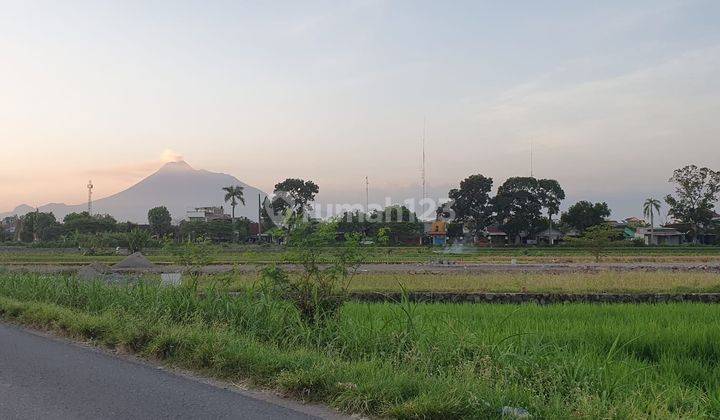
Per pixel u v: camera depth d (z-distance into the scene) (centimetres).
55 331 1098
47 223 10406
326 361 697
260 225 9081
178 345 825
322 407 603
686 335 1054
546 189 8969
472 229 9362
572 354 809
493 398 566
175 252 1346
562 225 9456
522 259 5119
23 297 1473
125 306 1140
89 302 1255
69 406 602
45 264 4231
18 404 609
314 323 878
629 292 2192
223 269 3247
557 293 2117
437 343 748
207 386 684
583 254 6238
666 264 4328
